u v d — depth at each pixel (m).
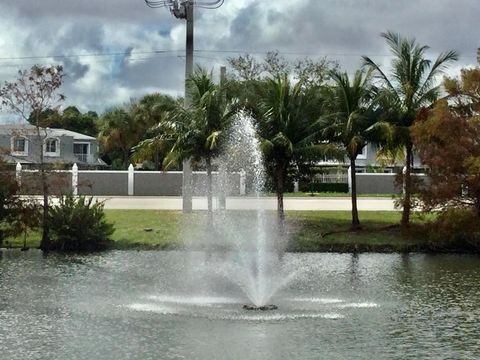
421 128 32.19
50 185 33.06
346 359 14.55
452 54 34.44
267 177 38.09
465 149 31.67
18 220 32.22
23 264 28.12
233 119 35.53
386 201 49.06
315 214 39.38
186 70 40.16
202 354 14.80
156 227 35.69
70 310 19.11
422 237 33.81
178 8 39.44
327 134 35.81
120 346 15.38
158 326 17.27
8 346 15.38
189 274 25.72
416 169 41.88
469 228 32.03
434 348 15.47
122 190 58.22
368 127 35.12
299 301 20.59
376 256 31.55
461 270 27.31
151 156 37.91
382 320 18.14
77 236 32.56
